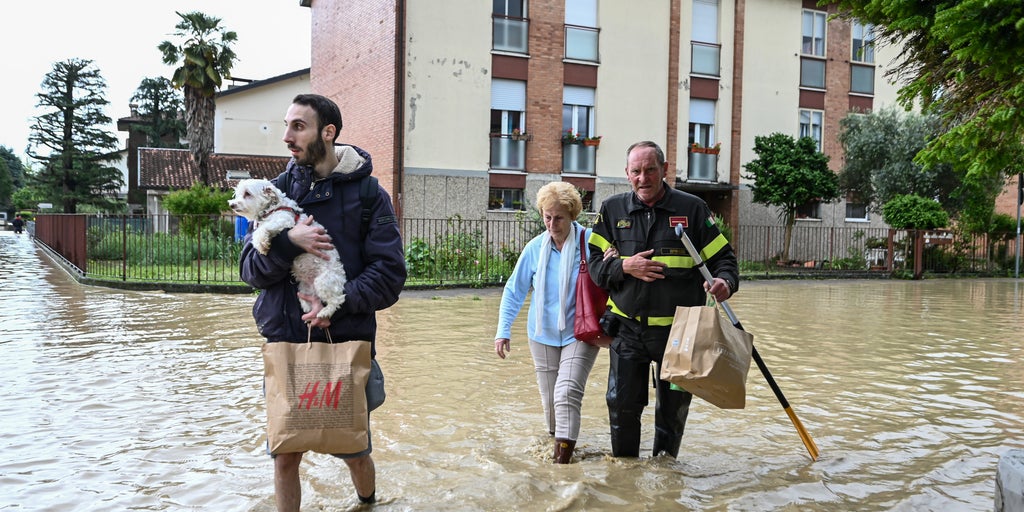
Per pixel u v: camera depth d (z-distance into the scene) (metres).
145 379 6.43
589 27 21.81
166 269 17.38
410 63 19.77
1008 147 4.57
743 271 21.16
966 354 8.12
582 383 4.29
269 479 3.90
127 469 4.06
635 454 4.23
